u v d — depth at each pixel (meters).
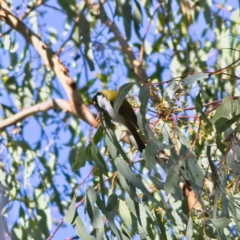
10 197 10.95
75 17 13.20
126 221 8.66
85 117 11.91
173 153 8.34
